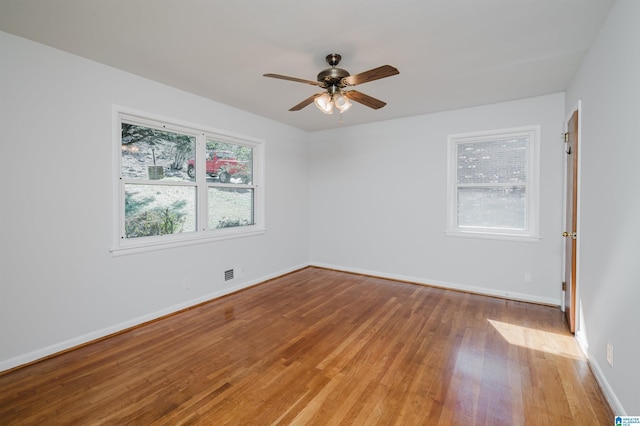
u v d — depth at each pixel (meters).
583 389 1.93
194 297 3.45
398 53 2.41
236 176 4.04
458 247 3.99
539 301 3.51
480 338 2.64
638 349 1.48
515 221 3.69
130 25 2.04
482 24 2.02
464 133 3.88
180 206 3.36
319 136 5.19
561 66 2.64
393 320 3.04
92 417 1.70
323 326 2.90
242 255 4.05
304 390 1.94
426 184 4.19
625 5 1.67
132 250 2.86
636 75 1.53
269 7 1.84
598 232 2.07
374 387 1.97
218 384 2.01
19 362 2.21
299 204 5.09
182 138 3.36
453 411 1.74
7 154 2.15
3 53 2.12
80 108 2.51
